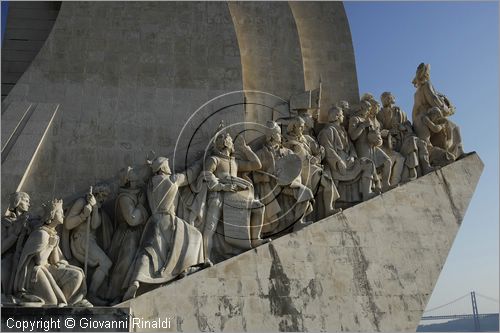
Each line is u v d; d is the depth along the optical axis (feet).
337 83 45.21
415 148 39.22
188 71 38.78
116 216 33.01
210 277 30.94
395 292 33.22
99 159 35.58
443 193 37.68
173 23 39.93
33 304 27.76
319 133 38.88
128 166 33.53
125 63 38.37
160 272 30.58
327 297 32.09
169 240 31.65
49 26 44.47
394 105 41.50
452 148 41.19
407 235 35.32
